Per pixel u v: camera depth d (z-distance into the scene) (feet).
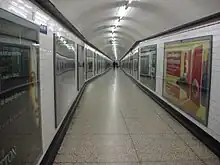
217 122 12.17
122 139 14.19
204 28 14.42
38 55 9.23
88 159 11.36
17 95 6.85
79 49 29.99
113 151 12.35
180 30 18.97
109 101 27.35
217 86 12.42
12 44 6.51
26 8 8.20
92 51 55.01
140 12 23.18
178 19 17.63
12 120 6.44
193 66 15.92
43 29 10.52
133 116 20.07
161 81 24.99
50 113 11.56
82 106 24.26
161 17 20.47
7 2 6.48
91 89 38.55
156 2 17.95
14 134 6.59
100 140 13.98
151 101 27.71
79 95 29.04
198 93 14.89
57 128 13.20
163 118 19.51
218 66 12.39
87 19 23.97
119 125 17.21
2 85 5.81
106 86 43.29
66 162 11.05
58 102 13.64
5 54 6.00
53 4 11.75
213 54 13.05
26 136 7.66
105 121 18.30
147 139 14.25
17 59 6.90
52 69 12.30
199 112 14.60
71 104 20.51
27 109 7.79
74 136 14.71
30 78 8.16
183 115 17.61
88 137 14.51
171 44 21.30
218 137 12.00
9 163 6.20
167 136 14.87
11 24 6.45
